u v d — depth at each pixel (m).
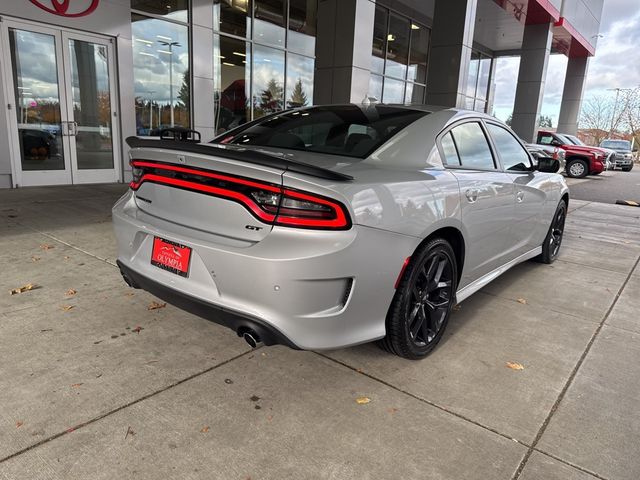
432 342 2.74
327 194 1.96
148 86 9.21
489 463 1.87
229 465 1.79
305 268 1.95
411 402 2.26
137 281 2.50
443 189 2.58
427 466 1.84
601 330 3.22
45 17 7.36
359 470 1.80
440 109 3.12
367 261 2.10
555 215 4.73
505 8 14.56
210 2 9.83
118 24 8.26
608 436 2.07
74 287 3.43
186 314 3.08
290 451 1.88
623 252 5.62
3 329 2.75
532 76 17.58
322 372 2.49
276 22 11.53
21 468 1.72
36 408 2.06
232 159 2.06
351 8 9.02
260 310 2.03
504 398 2.33
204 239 2.15
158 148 2.37
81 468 1.74
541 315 3.45
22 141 7.45
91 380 2.29
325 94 9.63
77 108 8.05
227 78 10.68
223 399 2.20
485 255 3.28
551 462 1.89
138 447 1.86
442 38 11.70
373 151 2.63
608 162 18.28
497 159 3.51
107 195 7.21
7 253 4.12
